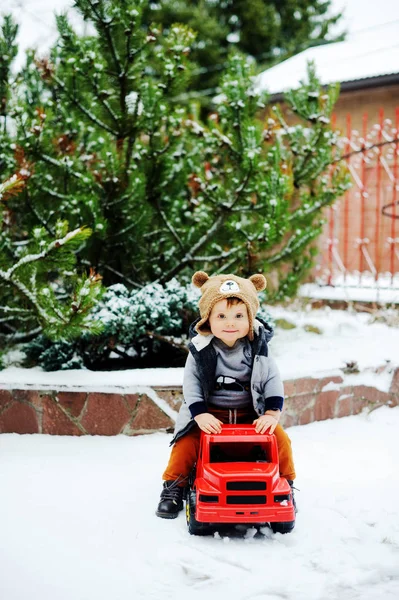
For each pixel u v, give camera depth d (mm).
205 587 2434
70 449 4148
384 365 5414
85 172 5719
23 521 3039
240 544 2822
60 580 2486
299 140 6797
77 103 5766
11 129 6332
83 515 3117
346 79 10047
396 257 9836
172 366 5578
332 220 8633
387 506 3225
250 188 5645
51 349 5051
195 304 5238
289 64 13023
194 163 6348
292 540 2842
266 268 5844
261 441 2992
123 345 5496
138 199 5531
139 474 3705
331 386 4992
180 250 6113
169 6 18734
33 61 6691
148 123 5711
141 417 4418
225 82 5922
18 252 5758
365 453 4176
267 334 3420
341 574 2525
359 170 10008
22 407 4469
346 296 7965
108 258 5867
